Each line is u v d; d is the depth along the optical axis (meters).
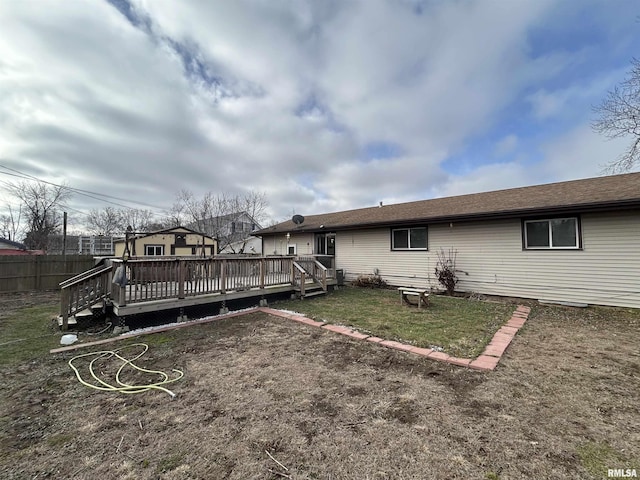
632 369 3.51
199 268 6.39
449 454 2.06
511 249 8.06
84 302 5.73
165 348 4.36
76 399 2.89
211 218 25.23
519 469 1.91
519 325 5.46
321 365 3.70
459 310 6.80
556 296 7.34
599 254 6.77
